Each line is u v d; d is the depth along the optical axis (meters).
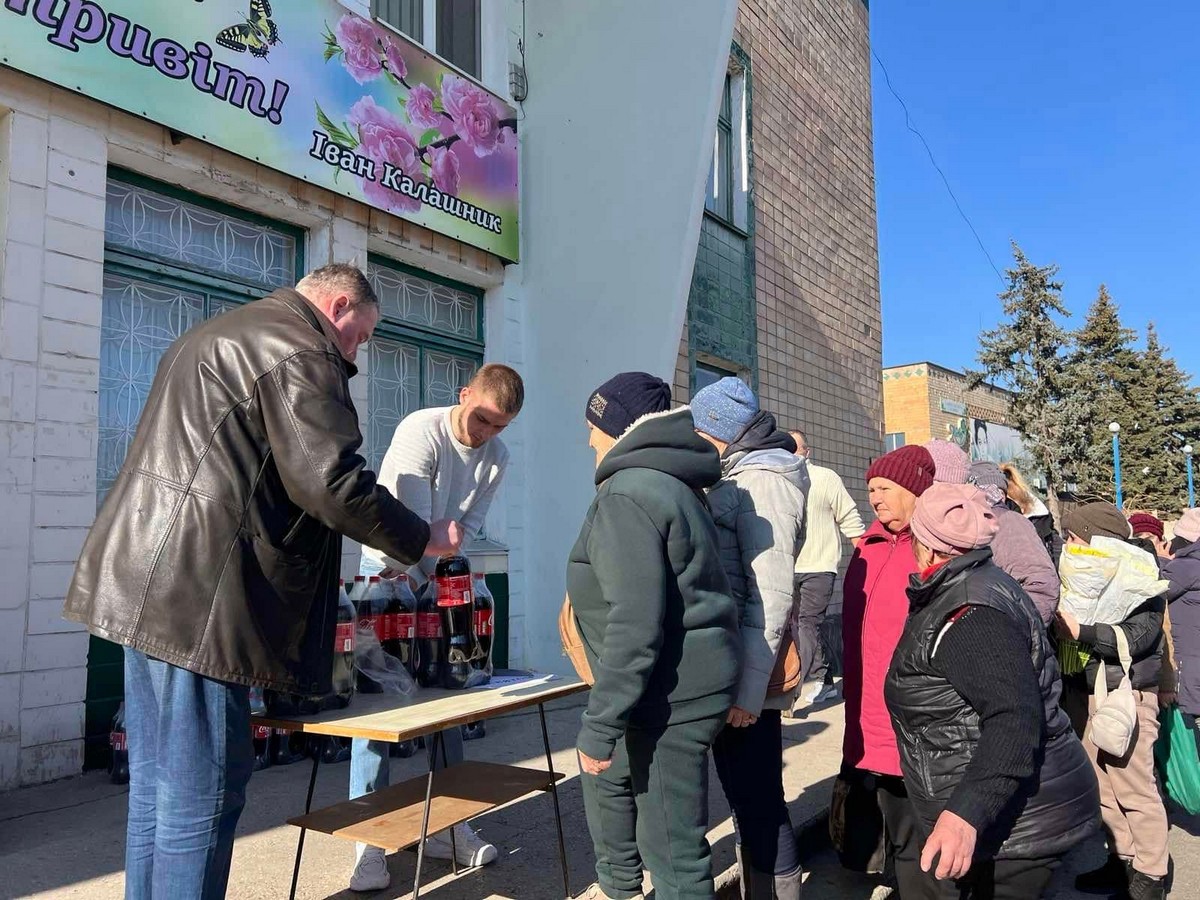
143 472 2.00
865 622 2.98
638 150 6.44
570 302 6.67
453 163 6.25
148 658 2.00
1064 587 3.35
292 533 2.07
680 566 2.10
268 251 5.32
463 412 3.12
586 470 6.52
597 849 2.35
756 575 2.49
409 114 5.91
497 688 2.68
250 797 3.79
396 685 2.55
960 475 3.29
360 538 2.08
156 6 4.41
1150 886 3.34
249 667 1.97
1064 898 3.57
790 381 9.74
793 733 5.28
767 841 2.65
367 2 5.71
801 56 10.48
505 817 3.63
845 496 5.52
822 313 10.62
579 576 2.24
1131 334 39.38
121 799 3.63
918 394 29.75
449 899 2.83
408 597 2.72
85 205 4.18
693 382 7.90
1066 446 29.89
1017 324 30.86
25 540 3.84
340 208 5.52
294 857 3.10
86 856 3.00
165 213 4.78
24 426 3.87
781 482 2.58
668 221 6.25
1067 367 30.70
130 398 4.55
